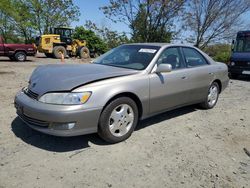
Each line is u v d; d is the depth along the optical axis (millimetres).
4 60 19766
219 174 3500
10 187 2973
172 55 5145
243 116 6078
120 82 4059
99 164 3547
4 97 6582
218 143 4461
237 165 3770
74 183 3111
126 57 5023
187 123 5328
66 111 3545
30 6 39875
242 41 13531
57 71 4297
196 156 3941
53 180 3145
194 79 5469
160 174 3406
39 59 22000
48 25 41344
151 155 3873
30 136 4254
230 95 8477
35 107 3676
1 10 36781
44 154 3725
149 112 4609
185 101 5387
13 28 39438
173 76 4918
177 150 4090
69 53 24922
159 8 26438
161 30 27500
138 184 3174
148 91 4453
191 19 27109
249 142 4594
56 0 40844
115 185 3125
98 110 3777
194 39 27922
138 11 26969
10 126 4609
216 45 27922
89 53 25578
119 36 28672
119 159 3703
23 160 3539
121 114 4141
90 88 3742
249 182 3371
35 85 4020
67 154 3760
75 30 28250
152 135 4590
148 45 5172
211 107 6434
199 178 3377
